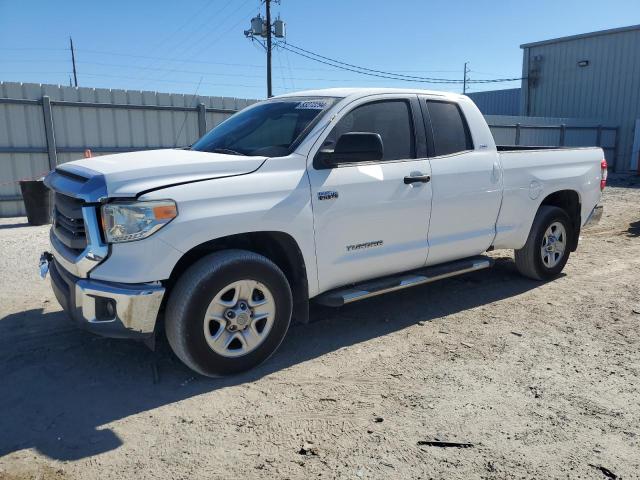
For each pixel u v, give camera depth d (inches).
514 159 220.7
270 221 152.4
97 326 140.0
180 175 144.3
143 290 135.9
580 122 953.5
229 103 567.2
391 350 171.2
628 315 203.2
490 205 211.3
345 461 113.9
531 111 1179.3
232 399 140.5
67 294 149.3
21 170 473.1
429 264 199.2
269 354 158.1
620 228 396.8
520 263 244.1
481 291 233.1
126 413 133.8
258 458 115.3
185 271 145.0
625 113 1024.9
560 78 1118.4
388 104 187.0
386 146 183.6
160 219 136.3
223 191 145.9
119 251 136.3
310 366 159.8
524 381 149.9
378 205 175.6
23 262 283.4
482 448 118.2
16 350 170.4
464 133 207.2
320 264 165.9
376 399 139.9
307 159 162.9
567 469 111.0
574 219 257.6
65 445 120.4
